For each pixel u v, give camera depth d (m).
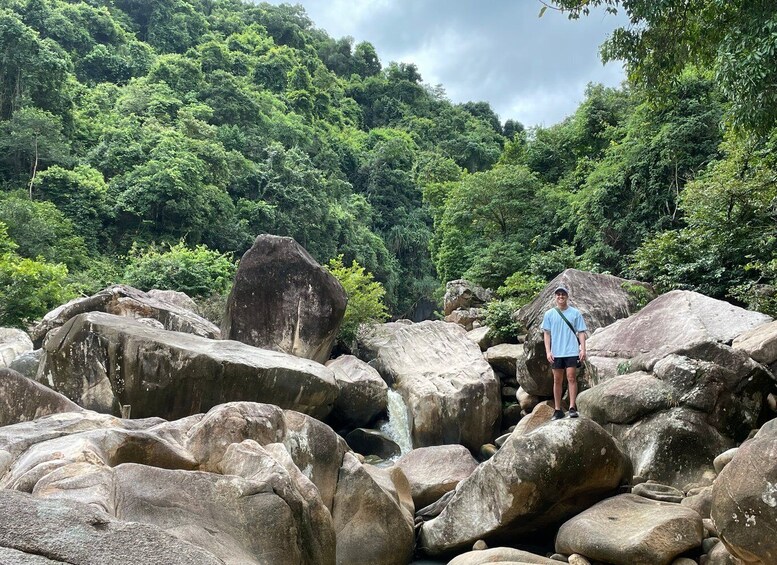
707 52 10.57
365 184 70.50
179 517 4.76
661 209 20.86
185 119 52.69
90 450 5.21
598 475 7.22
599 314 13.47
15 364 12.05
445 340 15.98
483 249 25.22
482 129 83.44
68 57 54.75
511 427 13.36
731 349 8.73
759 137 9.84
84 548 2.75
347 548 7.16
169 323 15.37
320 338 14.38
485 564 6.01
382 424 13.91
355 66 102.25
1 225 24.31
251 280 14.38
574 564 6.36
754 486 4.97
